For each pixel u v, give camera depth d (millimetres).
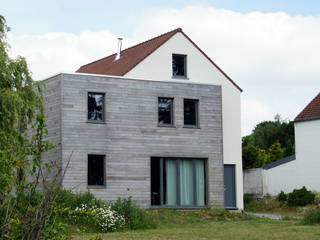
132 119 28672
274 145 50688
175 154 29516
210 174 30266
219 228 22172
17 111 18672
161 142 29250
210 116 30641
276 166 38719
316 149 37781
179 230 21562
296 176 38469
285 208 35219
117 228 22312
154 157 29109
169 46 32719
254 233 19891
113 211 22812
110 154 27969
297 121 38812
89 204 23672
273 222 24656
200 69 33281
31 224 7398
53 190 7656
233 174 32938
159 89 29484
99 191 27453
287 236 18828
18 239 7402
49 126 27875
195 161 30141
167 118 29734
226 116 33281
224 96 33438
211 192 30156
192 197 29828
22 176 7980
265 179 38688
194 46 33281
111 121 28188
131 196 26547
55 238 7742
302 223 23203
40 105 20625
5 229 7320
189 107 30375
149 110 29125
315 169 37750
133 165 28422
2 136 11500
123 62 33469
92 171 27672
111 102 28297
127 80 28750
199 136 30234
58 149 27078
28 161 8047
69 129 27203
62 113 27156
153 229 22750
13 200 7535
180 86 30000
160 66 32375
